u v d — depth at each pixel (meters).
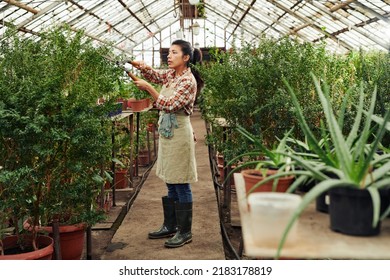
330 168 1.23
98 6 13.43
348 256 0.92
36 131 2.21
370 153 1.08
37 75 2.43
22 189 2.25
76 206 2.77
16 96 2.29
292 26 15.33
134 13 17.44
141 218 3.80
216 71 3.63
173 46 2.91
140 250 3.04
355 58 4.05
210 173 5.66
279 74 3.24
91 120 2.53
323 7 10.91
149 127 7.38
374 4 10.07
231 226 3.77
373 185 1.08
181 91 2.85
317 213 1.22
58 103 2.45
